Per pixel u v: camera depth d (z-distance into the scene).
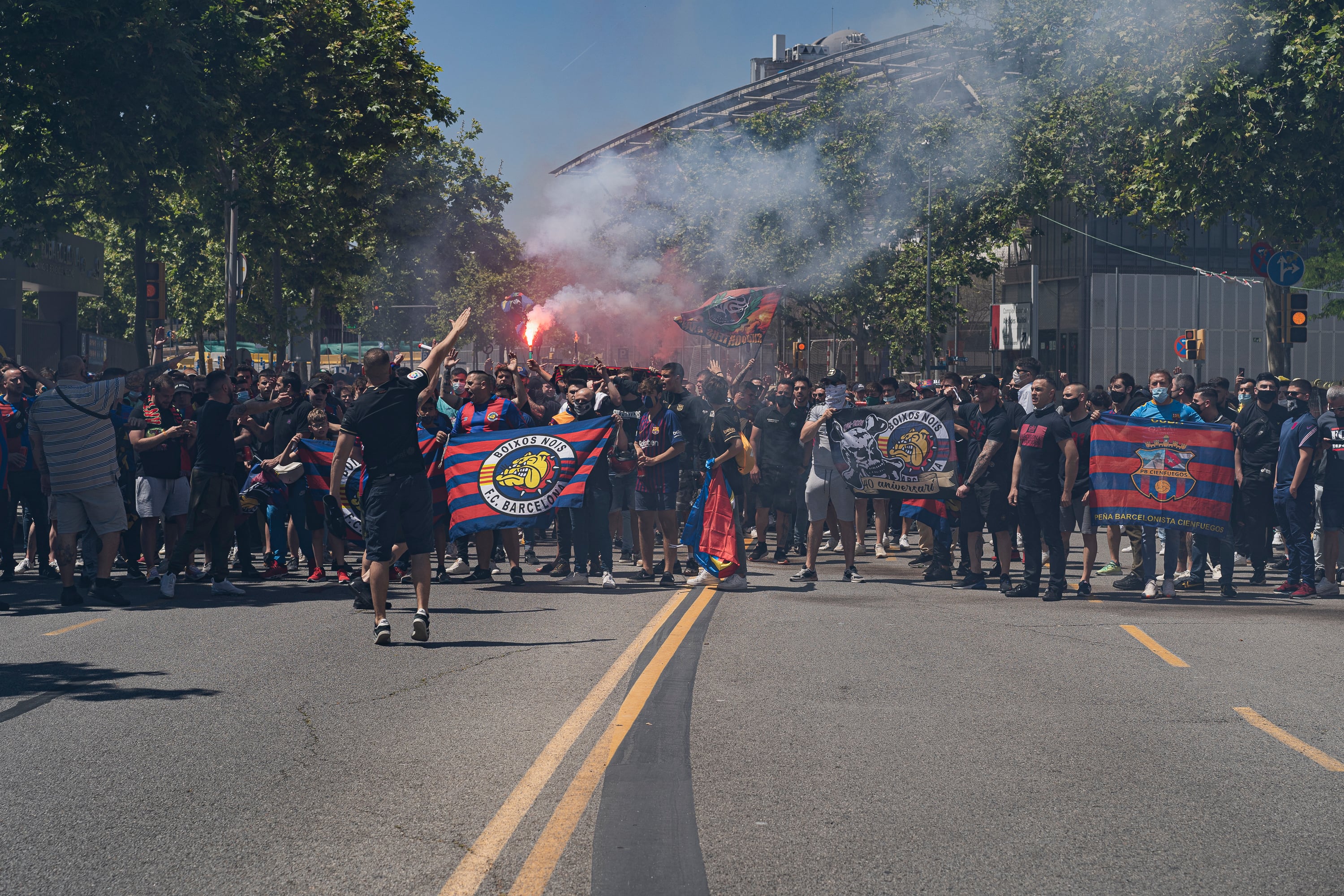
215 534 11.66
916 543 17.75
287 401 12.73
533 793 5.30
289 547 14.44
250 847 4.63
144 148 22.20
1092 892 4.23
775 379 19.27
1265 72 21.08
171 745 6.09
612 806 5.14
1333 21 20.14
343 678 7.64
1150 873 4.41
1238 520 12.34
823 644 8.90
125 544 13.29
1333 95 20.38
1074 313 53.16
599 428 12.31
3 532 12.66
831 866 4.46
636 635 9.22
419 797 5.25
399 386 8.92
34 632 9.49
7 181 25.33
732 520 12.05
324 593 11.91
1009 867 4.46
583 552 12.52
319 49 29.06
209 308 49.47
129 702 7.02
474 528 12.33
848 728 6.46
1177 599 11.70
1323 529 12.05
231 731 6.34
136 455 13.20
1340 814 5.09
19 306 38.47
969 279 46.59
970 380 15.91
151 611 10.61
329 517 12.65
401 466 8.83
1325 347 52.91
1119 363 52.34
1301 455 11.86
